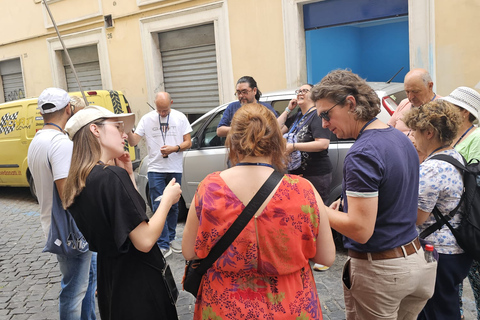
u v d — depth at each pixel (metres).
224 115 4.71
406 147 1.90
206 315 1.64
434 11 6.19
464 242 2.18
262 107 1.67
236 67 8.47
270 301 1.59
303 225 1.59
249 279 1.61
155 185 4.77
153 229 1.93
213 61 9.09
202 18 8.76
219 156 5.18
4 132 7.72
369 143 1.83
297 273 1.65
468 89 2.77
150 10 9.55
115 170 1.93
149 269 2.01
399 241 1.88
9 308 3.76
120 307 1.99
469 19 5.89
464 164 2.27
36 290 4.10
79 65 11.49
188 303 3.60
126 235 1.85
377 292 1.91
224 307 1.60
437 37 6.23
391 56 9.62
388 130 1.90
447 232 2.25
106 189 1.88
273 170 1.62
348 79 1.91
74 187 1.93
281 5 7.68
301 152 3.77
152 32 9.70
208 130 5.36
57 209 2.63
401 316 2.12
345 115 1.92
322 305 3.42
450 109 2.22
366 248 1.90
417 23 6.38
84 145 1.99
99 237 1.95
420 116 2.27
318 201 1.64
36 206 7.40
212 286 1.64
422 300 2.05
